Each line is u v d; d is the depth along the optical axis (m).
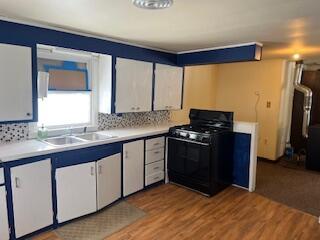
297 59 5.15
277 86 5.00
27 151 2.26
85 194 2.69
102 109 3.46
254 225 2.68
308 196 3.45
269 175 4.34
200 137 3.34
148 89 3.79
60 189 2.50
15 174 2.17
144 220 2.73
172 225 2.64
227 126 3.69
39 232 2.41
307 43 3.43
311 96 5.19
